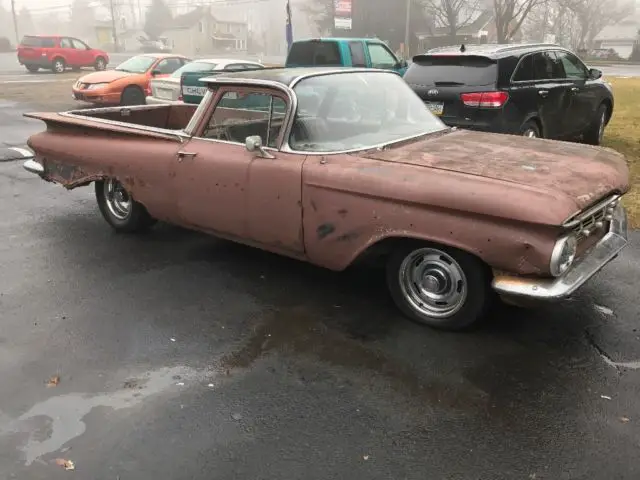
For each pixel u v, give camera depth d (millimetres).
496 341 3641
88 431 2918
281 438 2848
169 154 4703
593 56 62625
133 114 6465
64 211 6559
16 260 5066
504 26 43312
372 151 3955
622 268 4742
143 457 2736
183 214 4742
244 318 4016
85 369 3439
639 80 25453
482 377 3283
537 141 4355
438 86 7578
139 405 3109
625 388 3174
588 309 4051
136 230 5648
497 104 7215
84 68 31656
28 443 2836
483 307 3547
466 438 2820
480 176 3383
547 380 3250
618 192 3793
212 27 94250
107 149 5230
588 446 2754
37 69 28656
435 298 3732
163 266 4926
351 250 3785
